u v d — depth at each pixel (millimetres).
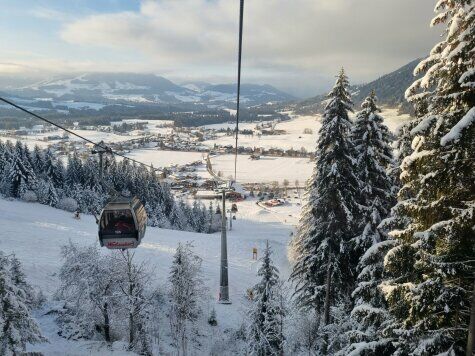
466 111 9961
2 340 18328
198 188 183875
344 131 22266
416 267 11797
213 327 33312
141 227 22031
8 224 55531
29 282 33469
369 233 21875
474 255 10781
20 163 86875
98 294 25875
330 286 25016
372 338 14484
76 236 56031
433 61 11008
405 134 16516
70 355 23922
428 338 11117
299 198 171750
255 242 75438
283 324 26391
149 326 29516
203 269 48625
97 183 99438
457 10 10367
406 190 11961
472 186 10281
